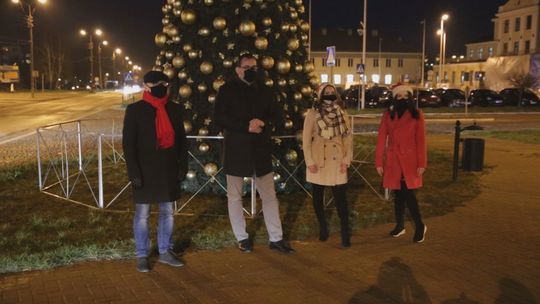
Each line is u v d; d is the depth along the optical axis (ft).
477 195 28.66
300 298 15.28
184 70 26.48
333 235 21.22
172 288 15.93
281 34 26.20
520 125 83.10
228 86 18.66
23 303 14.87
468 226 22.62
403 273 17.16
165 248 17.89
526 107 125.39
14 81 243.40
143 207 17.28
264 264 17.93
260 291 15.74
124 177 32.53
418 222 20.31
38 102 152.76
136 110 17.01
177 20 26.84
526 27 226.17
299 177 27.76
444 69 249.34
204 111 26.40
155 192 17.19
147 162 17.13
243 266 17.72
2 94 208.74
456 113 105.50
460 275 16.99
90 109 119.65
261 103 18.70
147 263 17.28
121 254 18.54
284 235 21.11
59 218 23.21
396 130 20.34
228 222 22.50
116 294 15.48
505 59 195.83
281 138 26.30
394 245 20.02
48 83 304.91
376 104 126.00
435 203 26.76
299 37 27.43
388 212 24.72
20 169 35.27
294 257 18.62
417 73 303.27
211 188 26.94
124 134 16.96
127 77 162.20
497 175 34.91
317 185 20.07
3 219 23.29
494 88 199.72
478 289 15.93
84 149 47.19
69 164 37.42
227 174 18.80
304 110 27.53
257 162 18.60
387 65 303.68
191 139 26.58
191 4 26.23
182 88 26.23
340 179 19.69
